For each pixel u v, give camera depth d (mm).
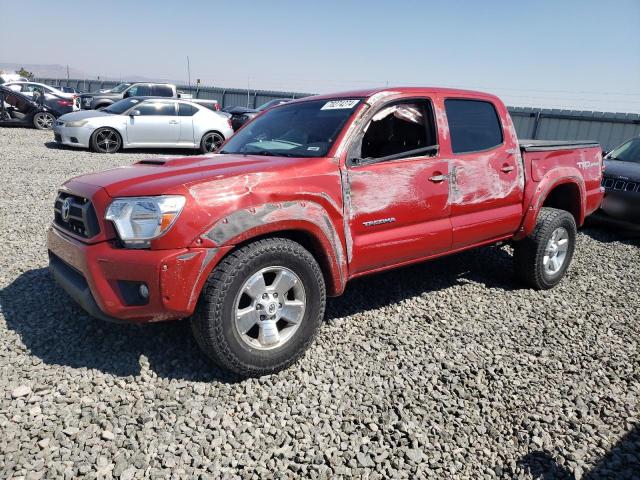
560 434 2750
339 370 3215
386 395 2990
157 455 2385
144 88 20703
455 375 3273
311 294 3168
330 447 2533
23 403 2668
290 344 3121
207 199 2770
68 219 3129
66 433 2473
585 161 5234
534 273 4758
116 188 2863
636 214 6996
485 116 4379
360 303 4312
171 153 15234
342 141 3402
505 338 3836
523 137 18500
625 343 3891
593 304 4668
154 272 2648
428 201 3816
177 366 3123
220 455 2416
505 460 2539
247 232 2838
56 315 3672
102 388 2855
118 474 2246
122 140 13805
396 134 3771
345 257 3391
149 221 2693
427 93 3969
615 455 2594
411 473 2404
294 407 2811
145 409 2701
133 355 3209
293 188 3061
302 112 4020
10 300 3889
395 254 3703
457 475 2416
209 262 2740
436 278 5074
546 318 4262
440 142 3938
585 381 3293
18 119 18656
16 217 6348
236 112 21109
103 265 2744
